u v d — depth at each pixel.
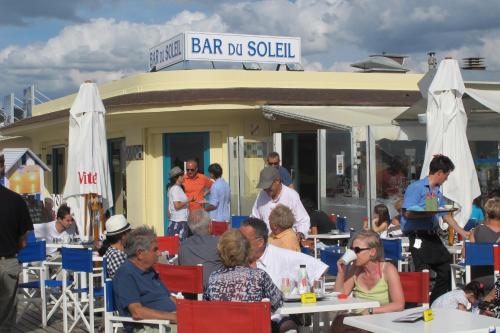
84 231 10.98
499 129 13.02
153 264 6.24
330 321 6.73
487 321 4.62
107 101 16.81
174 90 16.52
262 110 15.41
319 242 11.65
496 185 12.80
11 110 29.31
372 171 11.78
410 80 18.75
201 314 4.50
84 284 9.48
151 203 17.09
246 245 5.56
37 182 16.80
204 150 16.59
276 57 18.47
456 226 8.46
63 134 22.38
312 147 16.75
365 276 6.08
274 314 5.58
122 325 6.14
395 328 4.44
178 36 17.88
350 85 18.11
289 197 8.73
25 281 10.88
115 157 19.11
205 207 13.36
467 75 14.31
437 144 10.10
